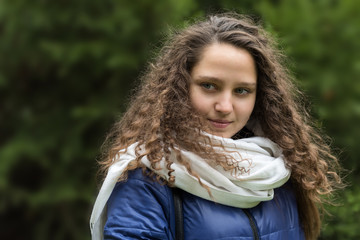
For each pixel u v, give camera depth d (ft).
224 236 5.90
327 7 13.43
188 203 6.01
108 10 17.01
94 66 17.37
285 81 7.70
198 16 12.95
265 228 6.27
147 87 7.11
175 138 6.13
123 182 6.02
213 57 6.11
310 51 12.93
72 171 17.95
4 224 20.24
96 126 17.81
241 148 6.46
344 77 12.91
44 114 18.44
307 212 7.34
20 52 18.06
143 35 16.46
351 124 12.80
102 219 6.30
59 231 18.74
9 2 17.33
